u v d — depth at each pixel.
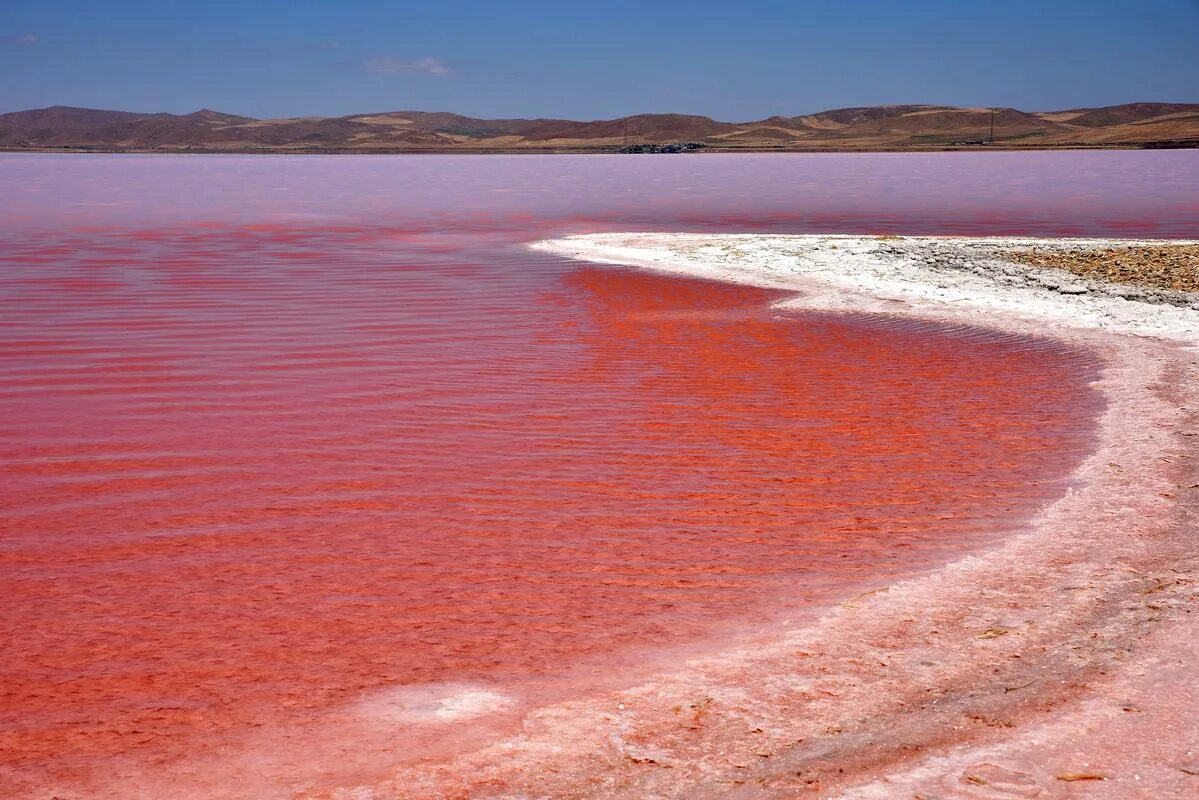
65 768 3.69
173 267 20.23
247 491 6.89
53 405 9.17
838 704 4.08
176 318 13.91
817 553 5.84
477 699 4.17
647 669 4.43
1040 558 5.66
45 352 11.49
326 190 58.38
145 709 4.11
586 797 3.47
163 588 5.33
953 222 32.12
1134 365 10.92
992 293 15.95
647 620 4.95
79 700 4.19
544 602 5.16
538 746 3.80
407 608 5.09
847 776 3.56
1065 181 59.97
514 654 4.59
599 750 3.77
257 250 24.08
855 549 5.89
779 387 10.14
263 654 4.59
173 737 3.89
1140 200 42.00
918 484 7.09
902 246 21.11
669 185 62.50
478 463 7.56
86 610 5.06
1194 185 53.94
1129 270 18.16
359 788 3.54
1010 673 4.29
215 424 8.59
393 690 4.26
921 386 10.18
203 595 5.24
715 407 9.31
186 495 6.80
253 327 13.30
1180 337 12.46
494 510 6.56
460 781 3.58
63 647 4.66
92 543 5.95
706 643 4.69
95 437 8.16
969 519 6.36
